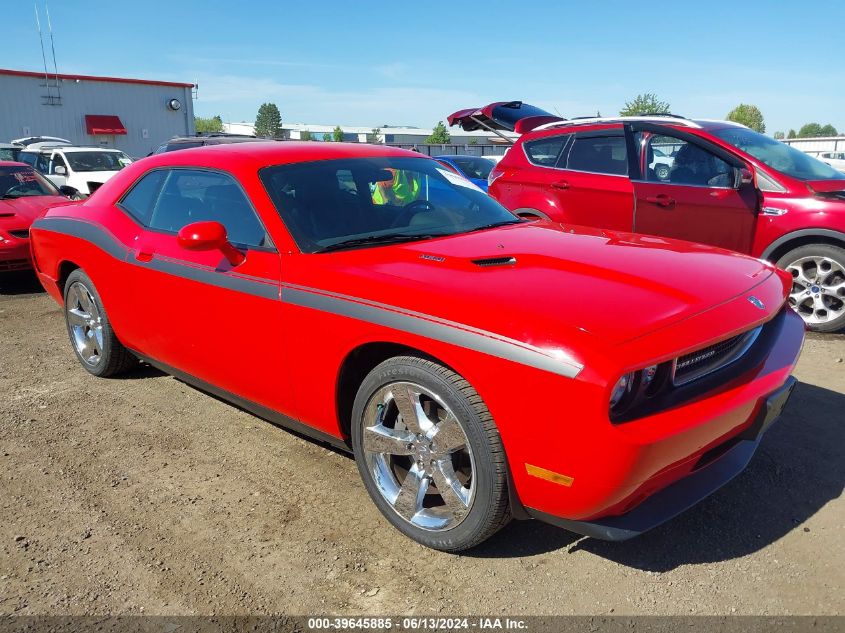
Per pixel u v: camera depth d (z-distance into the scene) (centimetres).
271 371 322
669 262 291
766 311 267
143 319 401
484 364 236
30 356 542
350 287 280
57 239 474
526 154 715
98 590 257
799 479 321
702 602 241
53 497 325
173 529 296
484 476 246
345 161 372
